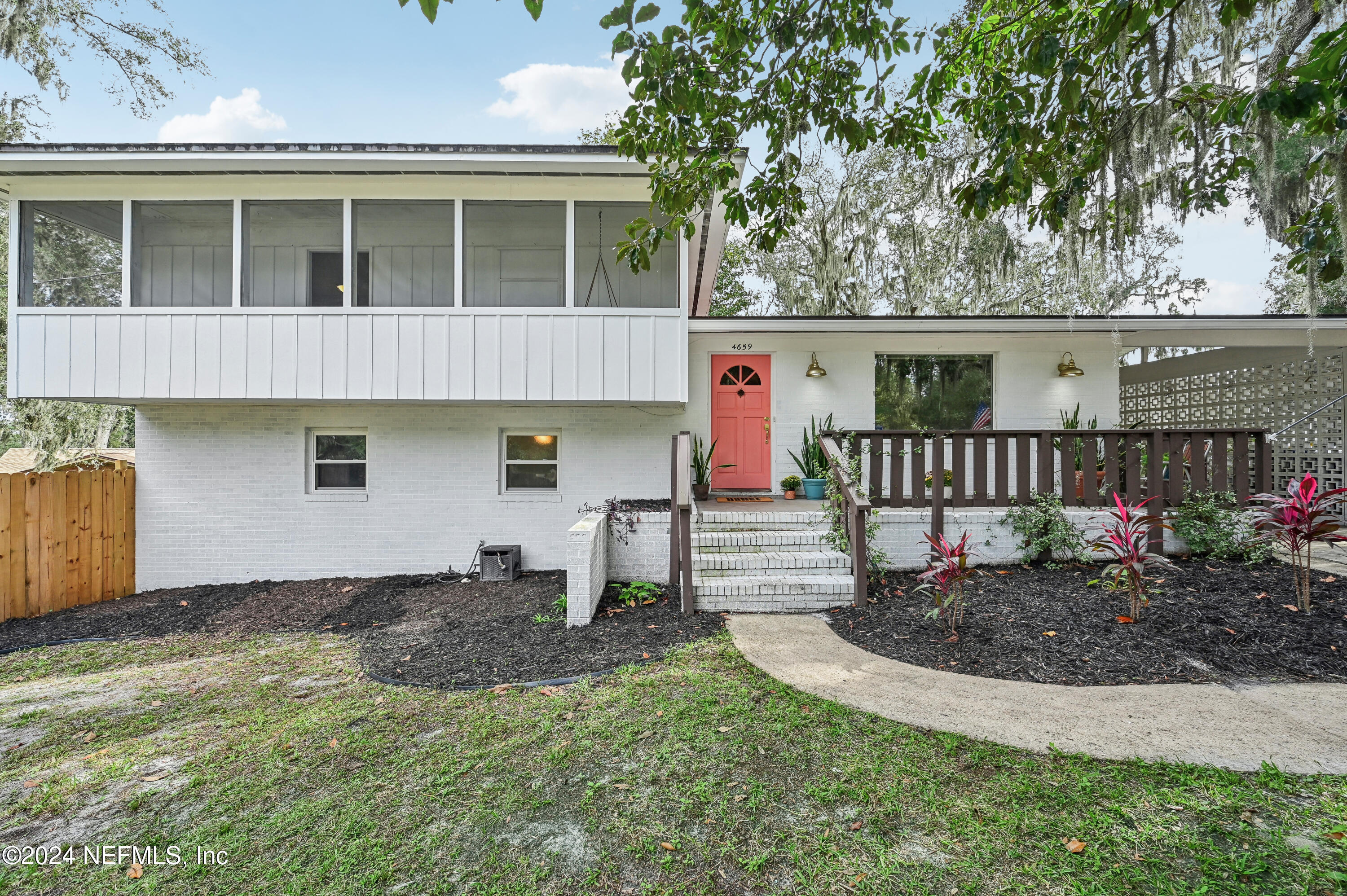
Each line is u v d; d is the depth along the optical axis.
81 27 10.71
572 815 2.51
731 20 3.16
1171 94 4.10
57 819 2.63
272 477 7.84
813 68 3.67
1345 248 3.26
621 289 7.24
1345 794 2.46
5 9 8.41
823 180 14.98
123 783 2.91
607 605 5.71
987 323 8.02
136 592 7.71
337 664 4.67
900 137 4.00
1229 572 5.50
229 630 5.93
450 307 6.99
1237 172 3.71
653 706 3.49
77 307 6.90
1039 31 3.50
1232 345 8.70
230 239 7.12
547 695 3.72
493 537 7.98
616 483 8.07
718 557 5.75
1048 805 2.46
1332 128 2.99
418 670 4.29
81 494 7.05
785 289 16.17
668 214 3.93
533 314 6.98
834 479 6.23
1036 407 8.83
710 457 8.57
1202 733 3.01
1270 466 6.26
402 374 6.92
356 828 2.46
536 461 8.17
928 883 2.07
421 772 2.88
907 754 2.88
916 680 3.79
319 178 6.94
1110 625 4.44
